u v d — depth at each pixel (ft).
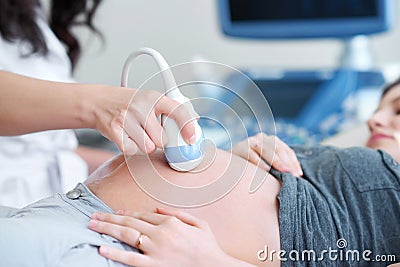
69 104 3.40
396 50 7.90
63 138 5.27
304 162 3.98
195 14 8.13
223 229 3.35
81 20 5.66
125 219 3.14
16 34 4.74
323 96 6.95
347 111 6.68
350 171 3.77
